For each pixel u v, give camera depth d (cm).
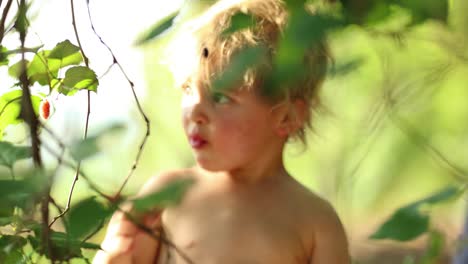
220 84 118
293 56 112
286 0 118
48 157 135
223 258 154
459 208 208
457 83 216
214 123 151
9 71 141
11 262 137
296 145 171
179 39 154
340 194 212
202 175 160
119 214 154
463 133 221
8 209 132
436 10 116
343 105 181
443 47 136
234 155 152
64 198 155
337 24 112
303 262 156
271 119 153
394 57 148
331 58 143
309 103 152
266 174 157
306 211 157
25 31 137
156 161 238
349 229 214
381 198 220
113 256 153
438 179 221
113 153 108
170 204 110
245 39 145
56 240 134
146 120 144
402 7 117
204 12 152
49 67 142
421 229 113
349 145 192
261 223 155
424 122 176
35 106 144
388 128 188
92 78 141
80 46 142
